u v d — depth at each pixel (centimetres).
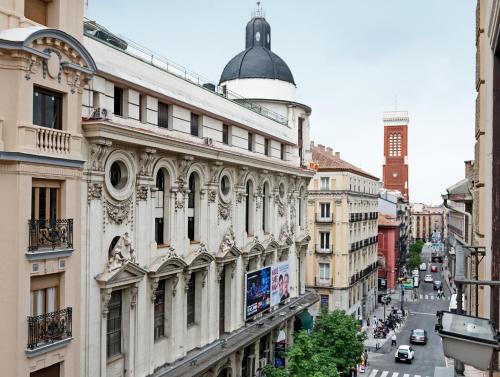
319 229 6212
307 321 4084
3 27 1625
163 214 2430
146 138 2131
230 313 3092
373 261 7944
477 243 1516
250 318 3284
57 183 1744
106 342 2047
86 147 1889
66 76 1764
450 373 1074
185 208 2556
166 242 2419
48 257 1648
